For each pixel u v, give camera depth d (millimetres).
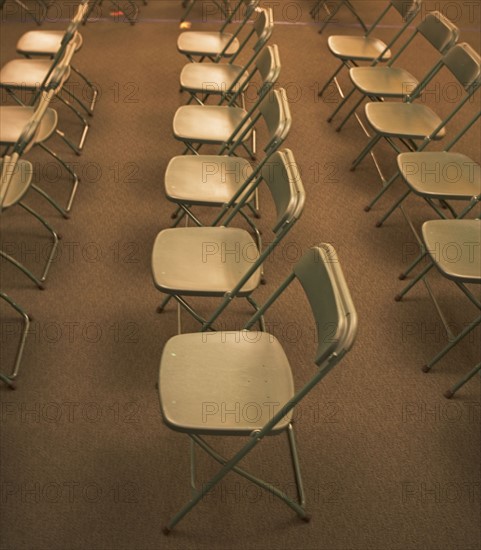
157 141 3891
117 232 3156
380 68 3723
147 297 2787
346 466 2172
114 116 4098
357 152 3898
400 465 2186
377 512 2045
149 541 1934
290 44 5172
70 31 3170
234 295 2123
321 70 4801
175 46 5043
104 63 4719
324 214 3363
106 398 2342
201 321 2277
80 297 2762
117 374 2432
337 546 1950
